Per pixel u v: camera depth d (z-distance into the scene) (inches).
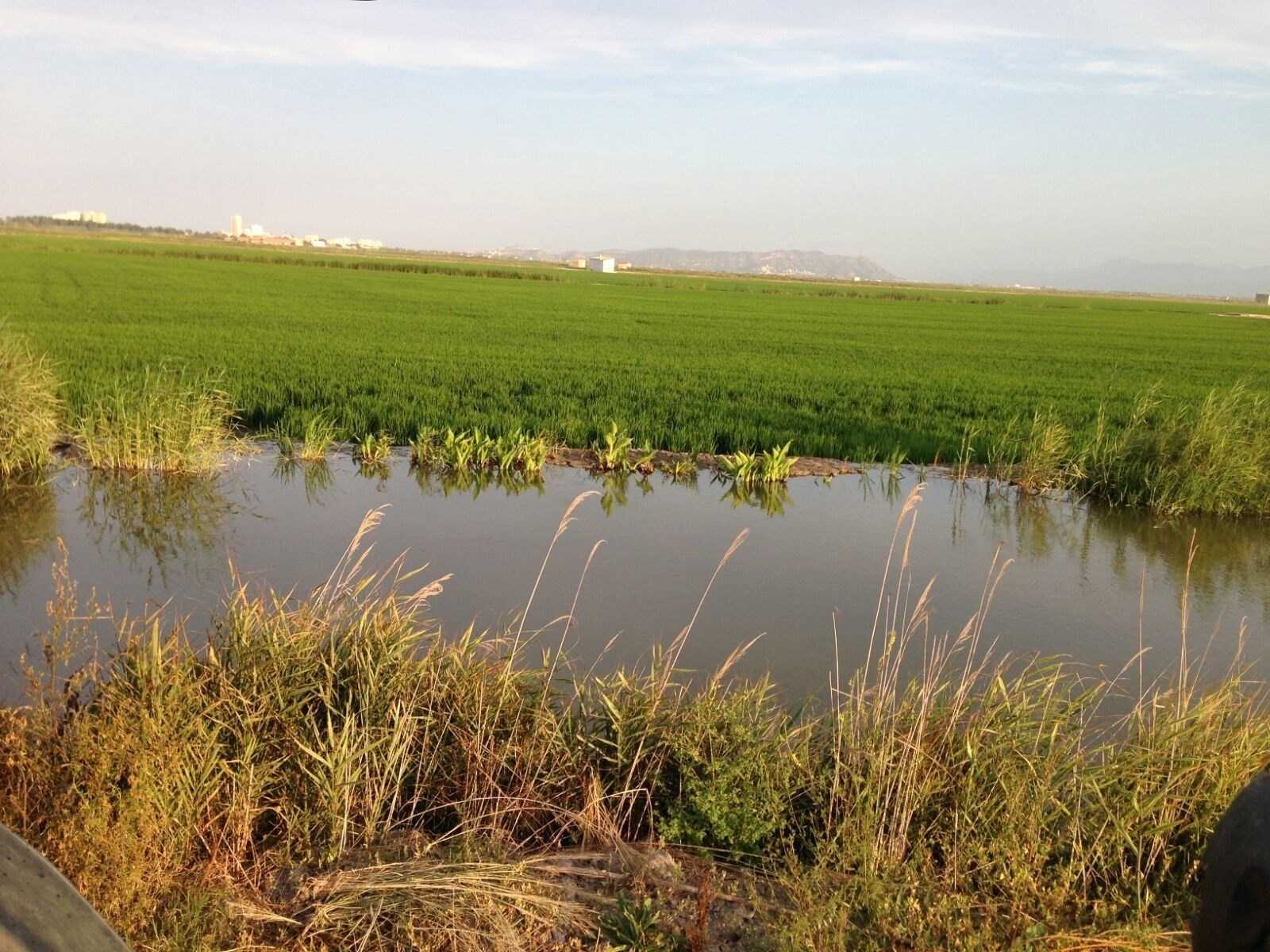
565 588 316.2
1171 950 132.3
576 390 746.2
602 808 170.2
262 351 900.6
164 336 1001.5
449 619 281.6
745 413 672.4
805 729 188.2
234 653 190.1
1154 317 2913.4
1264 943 66.3
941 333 1745.8
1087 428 645.9
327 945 131.0
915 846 155.4
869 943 129.4
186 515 393.7
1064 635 296.7
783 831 167.9
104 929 66.2
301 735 172.2
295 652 190.9
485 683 199.2
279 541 359.9
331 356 891.4
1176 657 282.4
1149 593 344.8
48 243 4097.0
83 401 568.1
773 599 314.5
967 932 132.7
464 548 358.9
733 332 1524.4
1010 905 141.1
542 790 175.6
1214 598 342.3
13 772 147.0
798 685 245.8
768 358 1096.2
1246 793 72.9
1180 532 438.3
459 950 130.3
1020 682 200.8
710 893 144.9
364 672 188.7
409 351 981.2
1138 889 144.5
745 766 168.4
